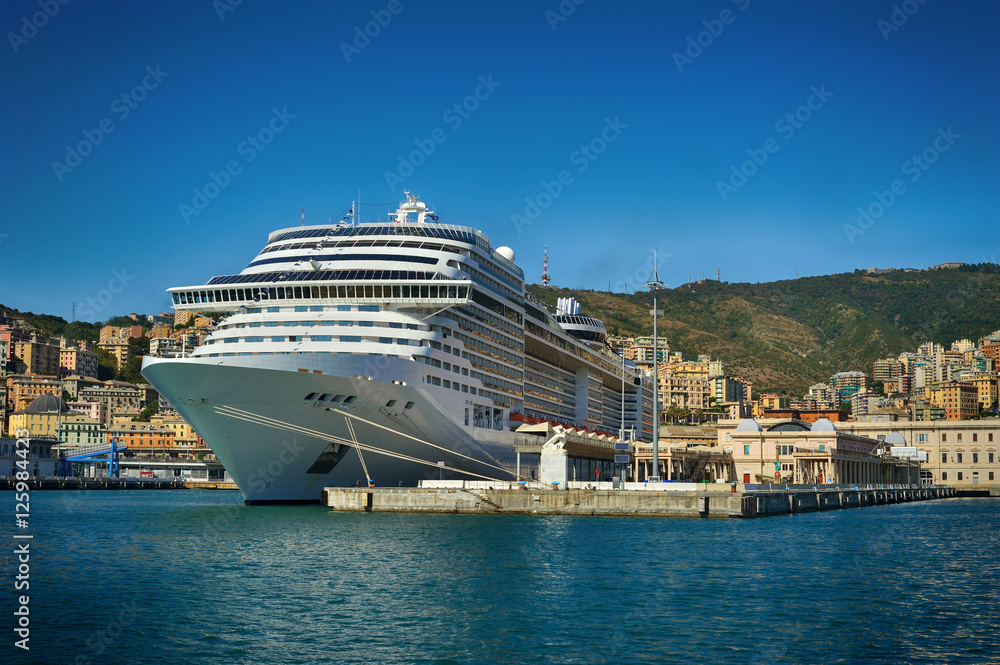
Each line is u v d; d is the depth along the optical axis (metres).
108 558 64.81
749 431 172.38
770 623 46.38
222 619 46.53
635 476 156.12
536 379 139.50
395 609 48.75
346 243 109.00
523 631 44.62
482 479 114.44
